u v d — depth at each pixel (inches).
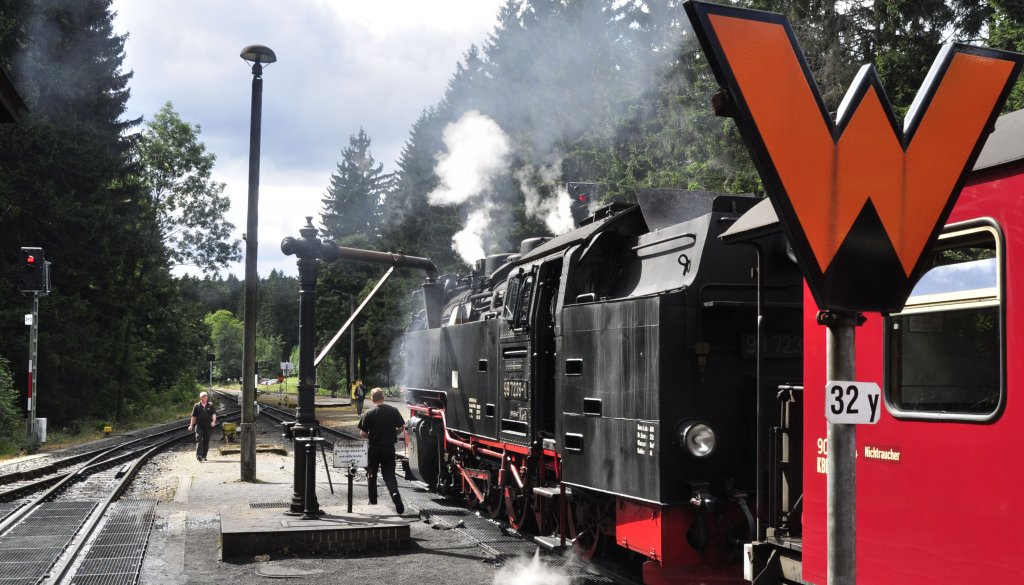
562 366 315.9
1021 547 136.6
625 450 270.8
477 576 317.4
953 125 101.1
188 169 1879.9
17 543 377.7
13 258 1250.0
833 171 94.0
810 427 188.9
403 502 491.2
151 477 663.1
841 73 730.2
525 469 368.5
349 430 1181.7
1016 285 141.5
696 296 261.0
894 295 96.9
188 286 2062.0
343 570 327.9
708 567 254.5
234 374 5536.4
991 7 623.2
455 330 478.9
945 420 151.3
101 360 1472.7
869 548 165.6
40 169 1294.3
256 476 622.5
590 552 310.7
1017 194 143.3
